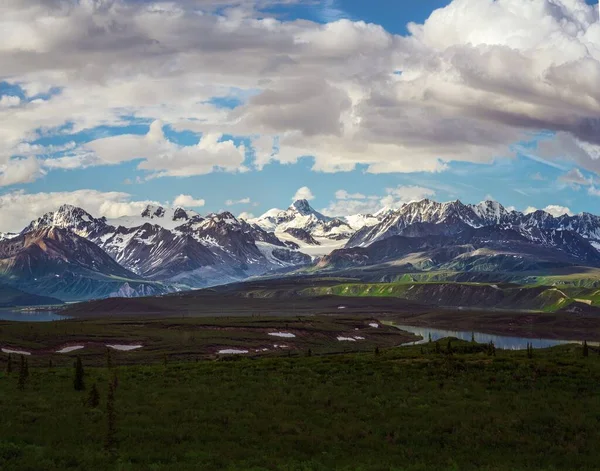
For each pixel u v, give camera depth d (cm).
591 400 7556
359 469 5028
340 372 9319
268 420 6469
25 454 5072
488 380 8612
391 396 7694
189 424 6231
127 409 6769
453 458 5466
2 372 10044
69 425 6047
